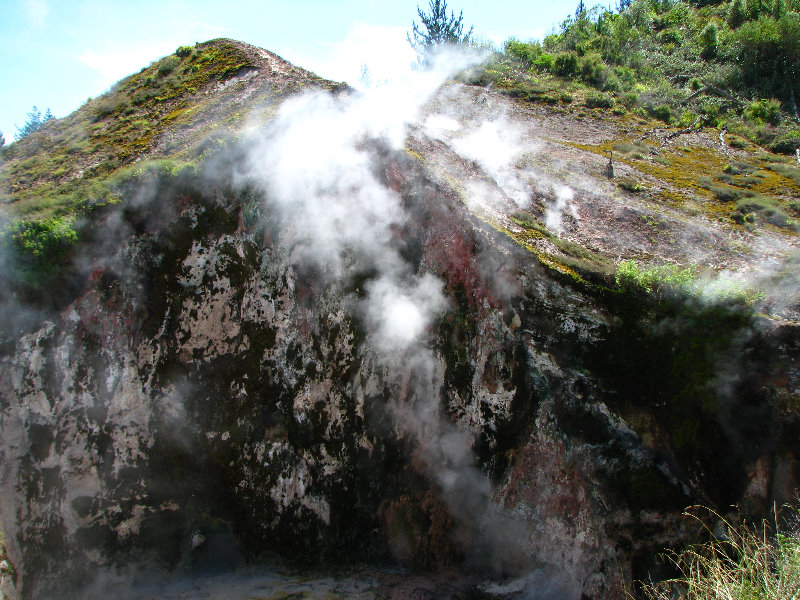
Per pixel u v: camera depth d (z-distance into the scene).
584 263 7.93
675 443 7.03
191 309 8.74
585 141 12.77
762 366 6.73
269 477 8.44
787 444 6.50
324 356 8.69
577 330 7.54
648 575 6.81
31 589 7.69
